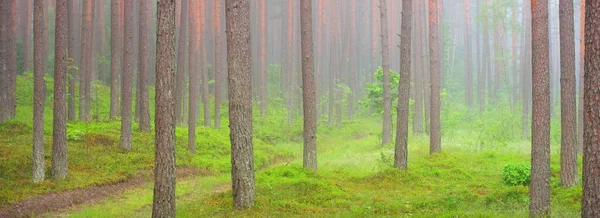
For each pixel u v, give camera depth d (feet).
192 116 77.20
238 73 40.55
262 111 130.31
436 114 71.72
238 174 40.14
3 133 71.56
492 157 68.59
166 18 32.78
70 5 92.68
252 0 153.28
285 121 127.54
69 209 45.06
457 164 63.16
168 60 32.91
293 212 37.83
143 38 82.12
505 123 94.73
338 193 45.42
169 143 33.09
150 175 61.77
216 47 106.52
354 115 154.81
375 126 139.54
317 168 59.62
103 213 41.81
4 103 78.38
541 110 34.76
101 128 81.30
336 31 135.64
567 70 47.24
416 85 104.37
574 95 47.14
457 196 43.98
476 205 40.37
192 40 82.53
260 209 39.06
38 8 51.80
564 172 46.73
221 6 143.33
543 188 34.47
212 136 91.61
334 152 93.25
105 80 135.13
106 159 63.67
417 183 52.13
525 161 63.93
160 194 32.89
